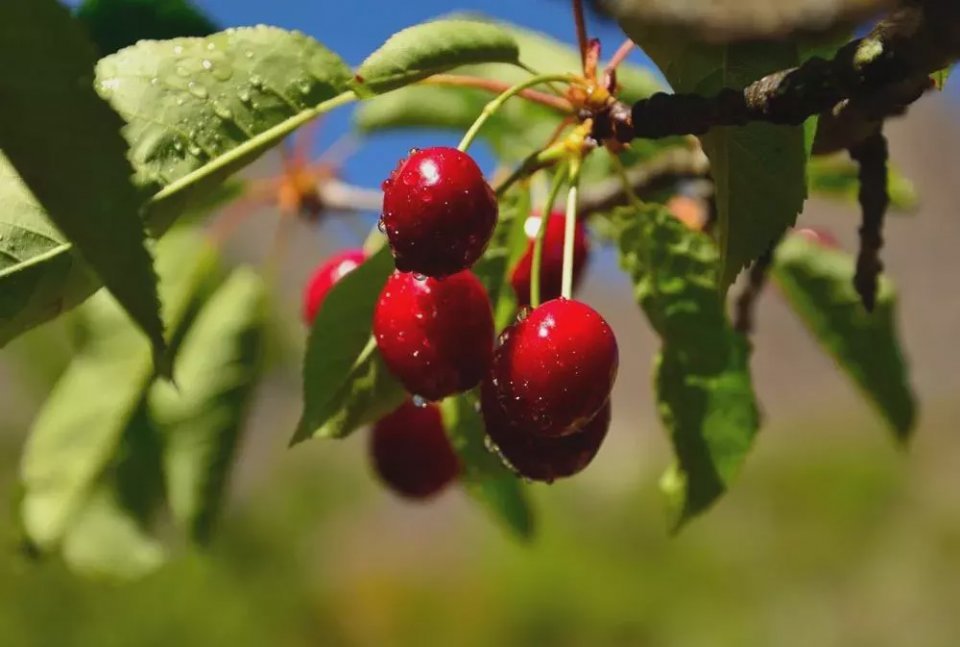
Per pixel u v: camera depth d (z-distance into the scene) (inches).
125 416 21.6
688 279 17.5
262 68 15.8
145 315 12.9
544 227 16.2
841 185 21.5
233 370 21.8
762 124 15.2
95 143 12.8
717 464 17.6
